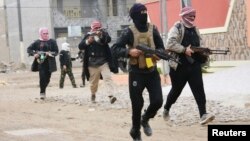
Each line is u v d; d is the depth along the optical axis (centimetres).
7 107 1792
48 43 1936
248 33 2464
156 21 3247
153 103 921
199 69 1184
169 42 1164
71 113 1554
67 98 1992
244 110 1397
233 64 2575
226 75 2164
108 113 1513
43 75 1948
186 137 1079
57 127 1280
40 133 1189
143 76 921
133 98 928
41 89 1973
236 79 2017
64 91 2484
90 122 1349
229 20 2609
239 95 1659
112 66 1669
